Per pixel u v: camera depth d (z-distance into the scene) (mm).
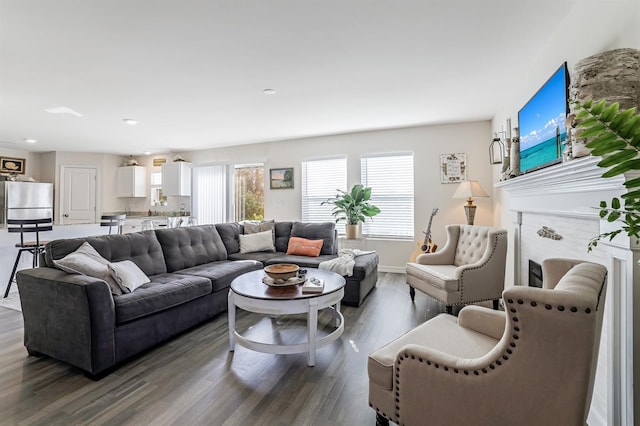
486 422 1101
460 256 3541
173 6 1903
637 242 1225
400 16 2047
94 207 6941
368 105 3824
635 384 1248
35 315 2240
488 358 1092
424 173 4871
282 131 5141
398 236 5082
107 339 2045
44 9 1906
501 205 4012
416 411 1280
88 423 1596
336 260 3676
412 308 3359
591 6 1770
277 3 1893
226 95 3436
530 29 2211
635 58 1307
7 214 5922
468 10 1992
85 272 2264
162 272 3203
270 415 1664
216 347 2453
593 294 947
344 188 5414
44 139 5570
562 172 1647
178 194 6523
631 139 753
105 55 2506
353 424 1604
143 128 4852
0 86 3113
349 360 2256
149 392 1862
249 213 7148
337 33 2238
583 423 968
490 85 3234
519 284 2834
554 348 963
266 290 2328
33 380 1985
